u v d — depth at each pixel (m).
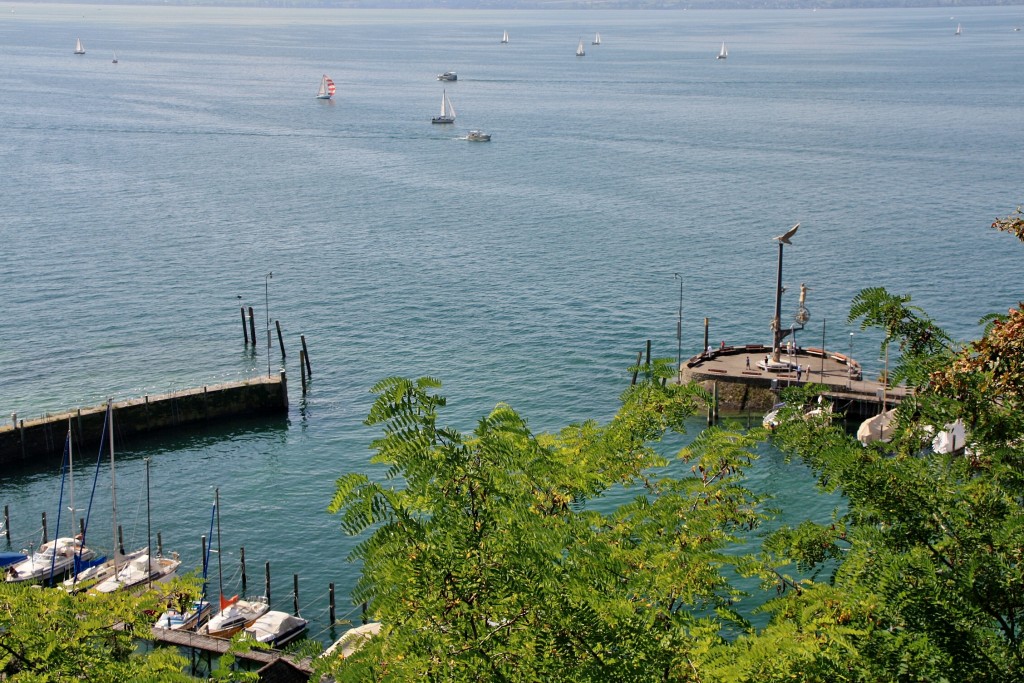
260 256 135.50
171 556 67.44
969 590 16.28
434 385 16.77
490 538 15.70
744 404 89.44
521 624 15.52
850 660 16.12
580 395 91.62
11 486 77.69
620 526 22.31
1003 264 128.75
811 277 125.06
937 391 20.12
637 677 15.66
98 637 20.14
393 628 15.75
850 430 85.06
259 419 88.38
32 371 96.25
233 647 22.41
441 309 113.81
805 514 61.84
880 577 16.89
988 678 15.58
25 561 65.19
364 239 144.50
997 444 19.03
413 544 15.50
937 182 180.38
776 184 181.12
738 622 20.70
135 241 142.25
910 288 119.81
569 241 143.00
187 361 99.88
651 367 26.83
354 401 91.75
